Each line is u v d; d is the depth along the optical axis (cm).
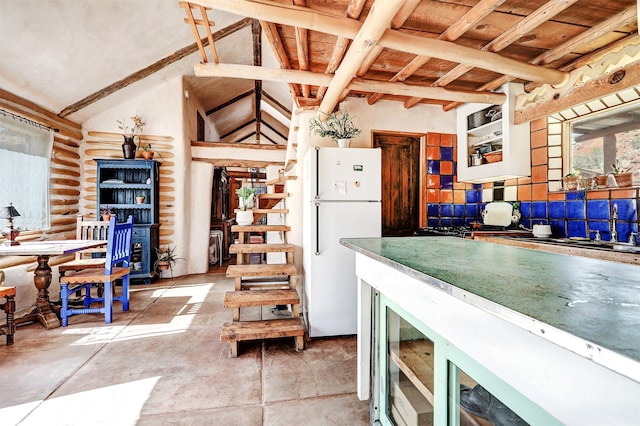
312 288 278
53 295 382
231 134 1002
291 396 188
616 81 224
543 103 280
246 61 541
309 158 288
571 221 283
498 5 175
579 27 209
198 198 540
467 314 82
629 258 193
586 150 282
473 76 294
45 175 386
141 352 242
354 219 285
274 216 542
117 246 323
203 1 168
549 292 72
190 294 403
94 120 473
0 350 244
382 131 370
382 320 143
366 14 187
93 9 303
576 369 52
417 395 129
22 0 262
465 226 391
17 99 346
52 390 191
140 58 405
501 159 328
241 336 236
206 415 170
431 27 212
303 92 319
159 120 498
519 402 69
